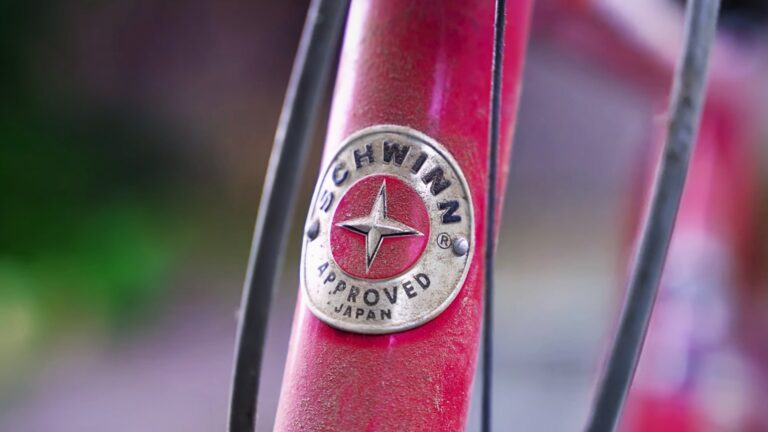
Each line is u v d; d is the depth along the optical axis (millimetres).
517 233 3559
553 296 2582
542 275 2941
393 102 271
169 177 3555
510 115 284
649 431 589
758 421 607
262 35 3736
